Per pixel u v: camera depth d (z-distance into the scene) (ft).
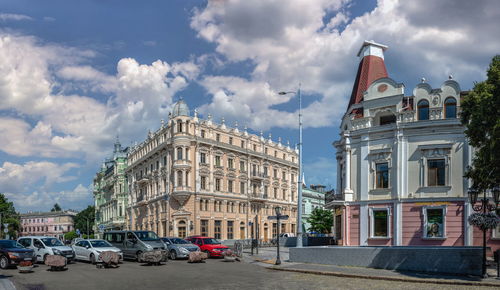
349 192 117.08
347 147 118.73
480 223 68.49
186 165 218.18
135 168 289.74
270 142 276.62
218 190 233.55
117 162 332.60
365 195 114.62
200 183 222.48
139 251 99.96
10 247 87.56
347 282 64.95
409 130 109.29
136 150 291.38
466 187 102.63
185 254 107.24
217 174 232.94
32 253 86.48
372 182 114.21
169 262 100.53
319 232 254.06
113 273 76.59
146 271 79.92
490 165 73.82
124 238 104.68
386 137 113.19
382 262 79.30
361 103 120.37
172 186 224.53
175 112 226.99
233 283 63.67
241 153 250.16
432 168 107.24
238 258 108.17
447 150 105.19
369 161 115.14
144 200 261.44
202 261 102.89
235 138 248.93
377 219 112.68
